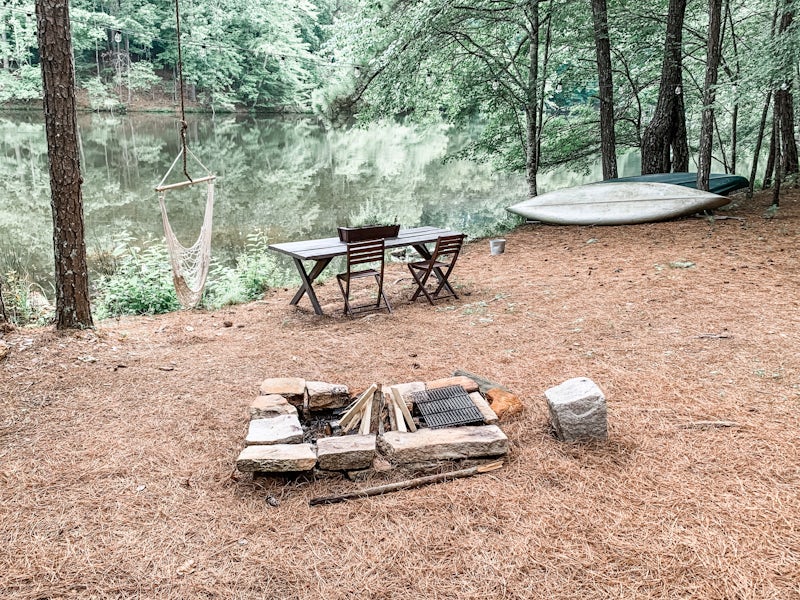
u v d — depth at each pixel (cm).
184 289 588
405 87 1220
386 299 677
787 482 311
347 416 377
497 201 1673
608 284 705
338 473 334
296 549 276
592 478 324
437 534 284
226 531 289
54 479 332
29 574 260
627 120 1501
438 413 384
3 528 291
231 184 1880
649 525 284
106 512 303
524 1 1184
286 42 4188
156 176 1977
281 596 248
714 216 1007
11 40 3600
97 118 3394
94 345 543
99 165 2122
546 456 347
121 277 824
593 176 2158
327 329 618
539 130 1292
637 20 1305
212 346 570
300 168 2247
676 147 1255
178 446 369
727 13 1223
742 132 1609
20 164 2052
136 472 340
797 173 1337
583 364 478
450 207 1596
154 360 523
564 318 598
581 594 245
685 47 1428
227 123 3644
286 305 745
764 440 349
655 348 498
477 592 248
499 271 839
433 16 1123
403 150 2852
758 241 834
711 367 453
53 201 547
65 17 515
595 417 356
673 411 391
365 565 265
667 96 1192
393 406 384
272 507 308
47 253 1078
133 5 3781
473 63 1290
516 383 451
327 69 3491
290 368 501
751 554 261
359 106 1366
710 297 617
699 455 340
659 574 253
